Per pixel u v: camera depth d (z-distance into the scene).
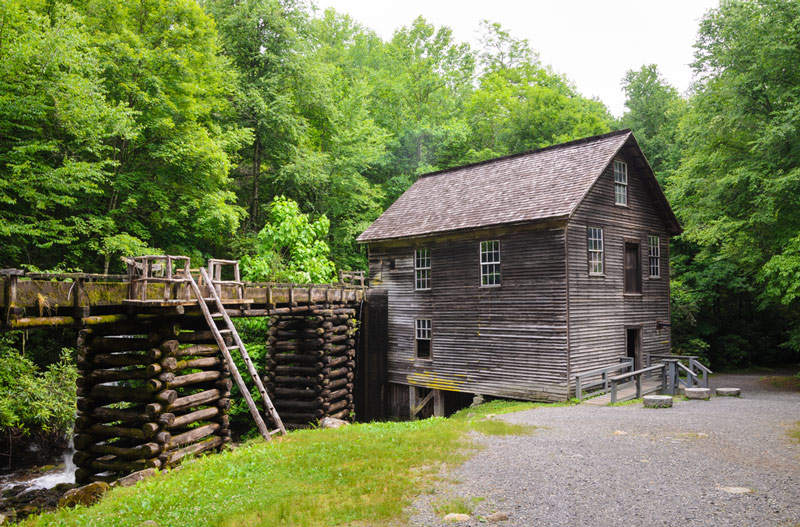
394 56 44.53
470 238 18.97
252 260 21.61
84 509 7.19
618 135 18.59
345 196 31.19
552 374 16.50
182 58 19.83
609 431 10.79
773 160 19.94
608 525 5.95
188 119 21.00
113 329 10.43
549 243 16.75
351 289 20.80
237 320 19.52
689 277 28.33
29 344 17.80
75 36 15.08
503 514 6.23
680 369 20.06
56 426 15.65
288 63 26.83
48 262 18.50
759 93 20.17
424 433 10.51
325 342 17.75
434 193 22.73
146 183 20.19
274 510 6.37
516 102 40.31
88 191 16.25
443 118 42.38
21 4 15.63
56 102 14.72
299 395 17.61
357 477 7.68
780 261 18.09
